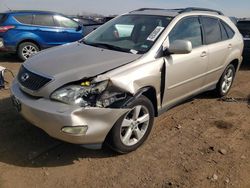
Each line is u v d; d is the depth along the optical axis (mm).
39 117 3193
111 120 3309
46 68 3451
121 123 3461
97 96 3201
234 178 3441
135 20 4617
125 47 4129
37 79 3354
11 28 9031
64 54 3906
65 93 3148
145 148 3932
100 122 3244
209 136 4398
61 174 3312
